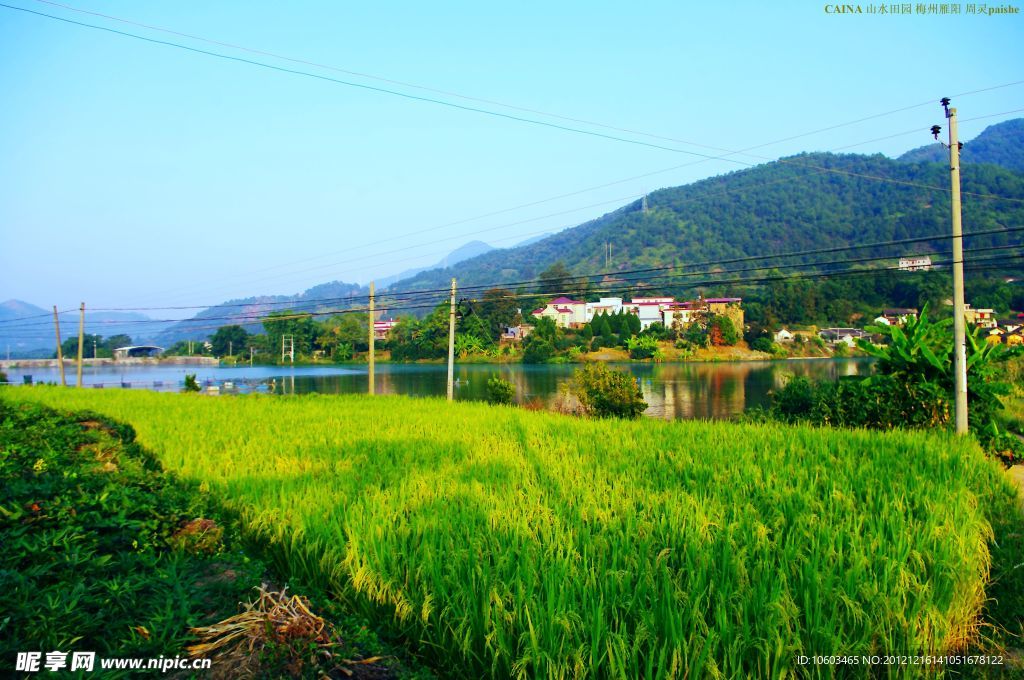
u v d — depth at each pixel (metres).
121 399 29.81
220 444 15.31
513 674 5.11
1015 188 164.00
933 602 6.04
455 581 6.01
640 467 11.42
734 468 10.95
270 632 4.93
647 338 96.62
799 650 5.21
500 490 9.30
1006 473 12.80
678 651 4.95
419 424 19.08
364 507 8.25
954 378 17.42
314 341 116.50
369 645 5.24
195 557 6.85
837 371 71.75
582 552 6.76
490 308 103.31
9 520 6.16
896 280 108.25
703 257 181.38
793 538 7.07
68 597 5.00
